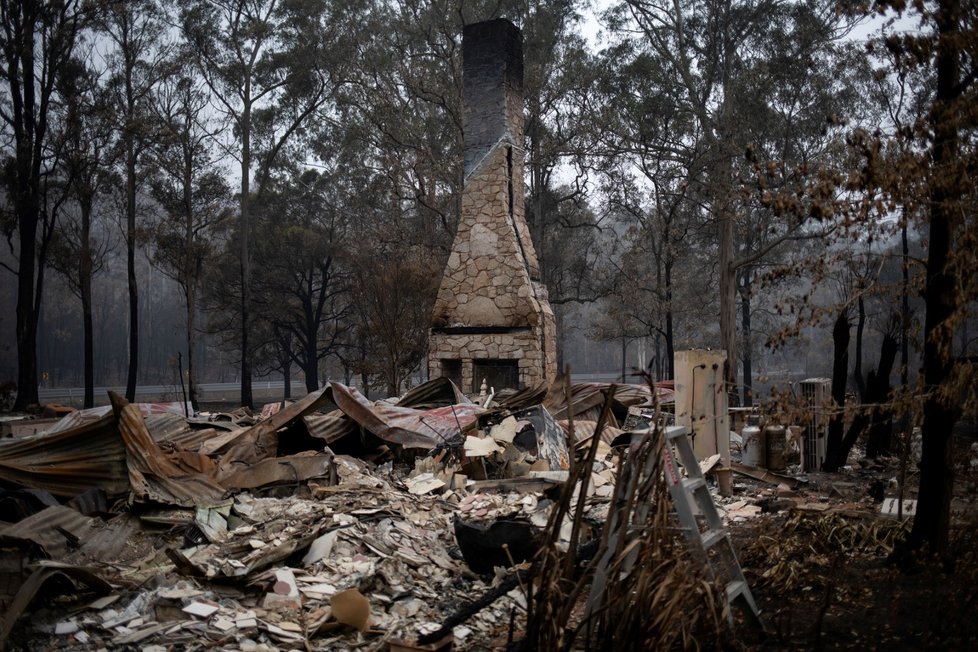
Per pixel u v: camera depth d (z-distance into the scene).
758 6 32.47
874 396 12.00
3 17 30.86
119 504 7.44
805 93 29.95
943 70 5.65
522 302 20.86
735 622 4.76
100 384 70.62
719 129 31.48
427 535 7.23
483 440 10.23
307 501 7.92
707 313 44.84
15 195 31.17
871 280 6.35
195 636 4.91
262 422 10.29
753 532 6.97
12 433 12.72
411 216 43.06
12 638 4.75
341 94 39.22
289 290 46.06
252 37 38.34
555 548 4.04
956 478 8.67
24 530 5.88
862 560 5.97
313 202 47.62
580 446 11.45
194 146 37.41
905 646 4.25
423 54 36.62
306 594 5.62
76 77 33.34
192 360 37.56
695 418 9.64
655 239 42.22
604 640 3.85
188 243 37.31
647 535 4.06
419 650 4.71
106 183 35.88
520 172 22.66
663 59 35.50
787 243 36.56
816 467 11.49
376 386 31.03
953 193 5.29
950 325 5.11
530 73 37.22
